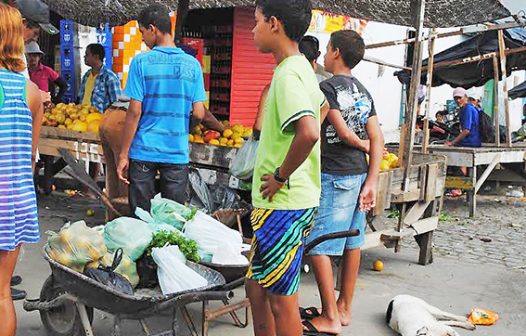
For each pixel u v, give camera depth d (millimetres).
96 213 7762
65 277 3545
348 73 4504
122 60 9648
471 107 10922
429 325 4387
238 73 9945
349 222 4438
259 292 3311
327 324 4438
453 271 6371
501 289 5852
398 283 5852
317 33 12148
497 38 11414
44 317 4055
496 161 10078
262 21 3102
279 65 3094
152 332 4316
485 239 7961
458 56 11672
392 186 5840
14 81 3207
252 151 5301
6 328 3316
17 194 3209
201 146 6230
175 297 3549
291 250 3123
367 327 4727
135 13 8281
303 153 2930
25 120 3246
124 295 3400
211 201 5734
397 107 15625
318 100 3115
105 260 3758
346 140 4273
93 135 6859
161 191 5078
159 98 4883
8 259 3264
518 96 13977
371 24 14141
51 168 8555
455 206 10555
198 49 9758
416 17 6039
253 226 3193
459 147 10344
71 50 9547
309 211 3160
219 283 3834
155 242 3949
